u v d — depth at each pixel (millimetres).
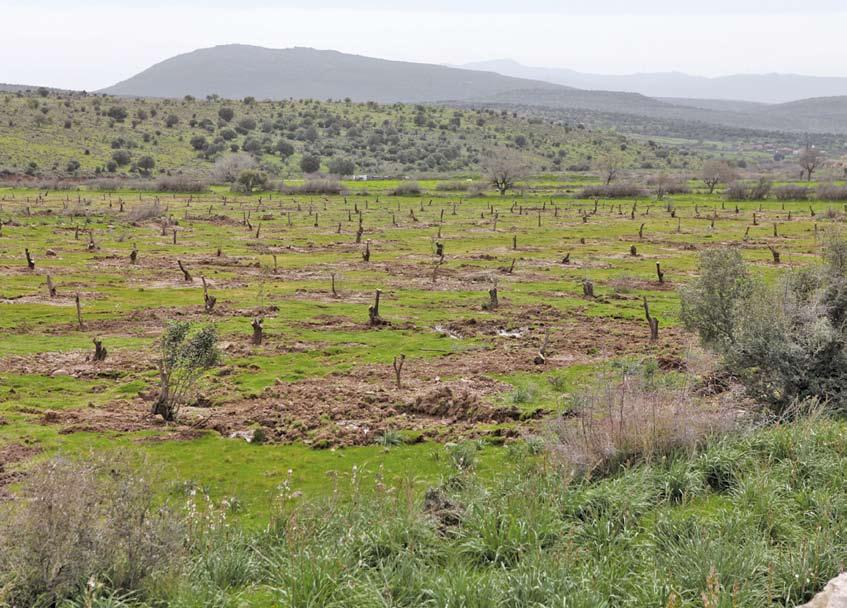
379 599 9320
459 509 12422
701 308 23734
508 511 11812
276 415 22719
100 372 27641
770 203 119625
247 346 32156
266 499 16141
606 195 132750
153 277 51094
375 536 11352
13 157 161250
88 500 10570
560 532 11102
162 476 17250
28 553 9656
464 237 76812
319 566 10008
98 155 178500
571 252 65625
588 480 13094
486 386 25594
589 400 17844
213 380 26922
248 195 128875
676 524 11281
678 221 92062
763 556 9867
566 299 43812
